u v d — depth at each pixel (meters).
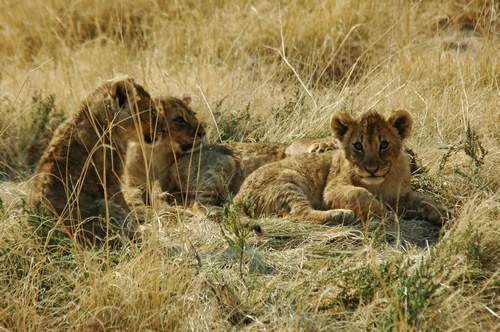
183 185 13.23
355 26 16.91
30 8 21.70
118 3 21.11
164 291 9.45
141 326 9.17
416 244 11.00
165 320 9.26
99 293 9.45
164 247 10.48
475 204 11.34
